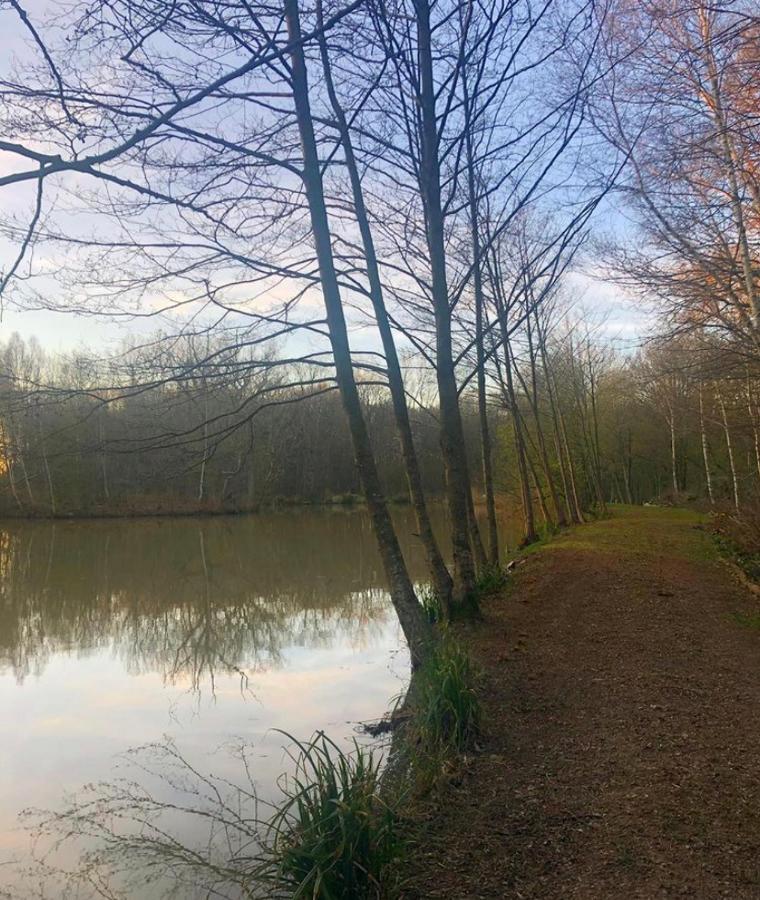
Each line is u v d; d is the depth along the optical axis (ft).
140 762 22.22
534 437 91.45
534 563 52.03
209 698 29.27
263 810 18.34
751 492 59.88
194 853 15.03
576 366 103.04
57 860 15.90
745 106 23.84
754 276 27.43
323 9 20.27
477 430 98.73
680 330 31.45
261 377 27.99
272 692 29.66
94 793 19.74
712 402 65.46
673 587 39.88
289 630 42.86
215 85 10.29
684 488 141.38
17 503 97.71
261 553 81.30
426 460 106.42
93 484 98.68
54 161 10.53
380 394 84.38
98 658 37.83
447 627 28.50
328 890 11.05
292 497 112.47
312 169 23.36
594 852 12.52
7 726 26.43
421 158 29.55
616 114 25.90
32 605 54.60
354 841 11.58
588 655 26.48
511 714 20.58
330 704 27.25
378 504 26.13
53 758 22.81
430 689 19.15
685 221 27.78
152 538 94.89
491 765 17.07
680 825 13.08
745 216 27.37
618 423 138.72
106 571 70.85
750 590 38.34
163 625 46.57
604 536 66.54
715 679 22.56
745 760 15.84
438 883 12.10
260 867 12.40
